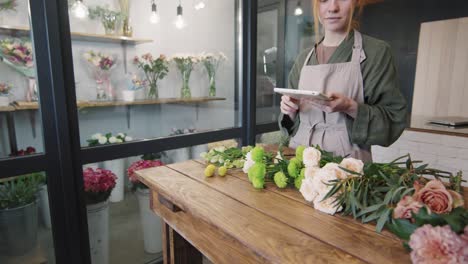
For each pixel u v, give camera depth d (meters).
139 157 2.17
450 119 2.53
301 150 0.96
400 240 0.62
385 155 2.48
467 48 3.45
